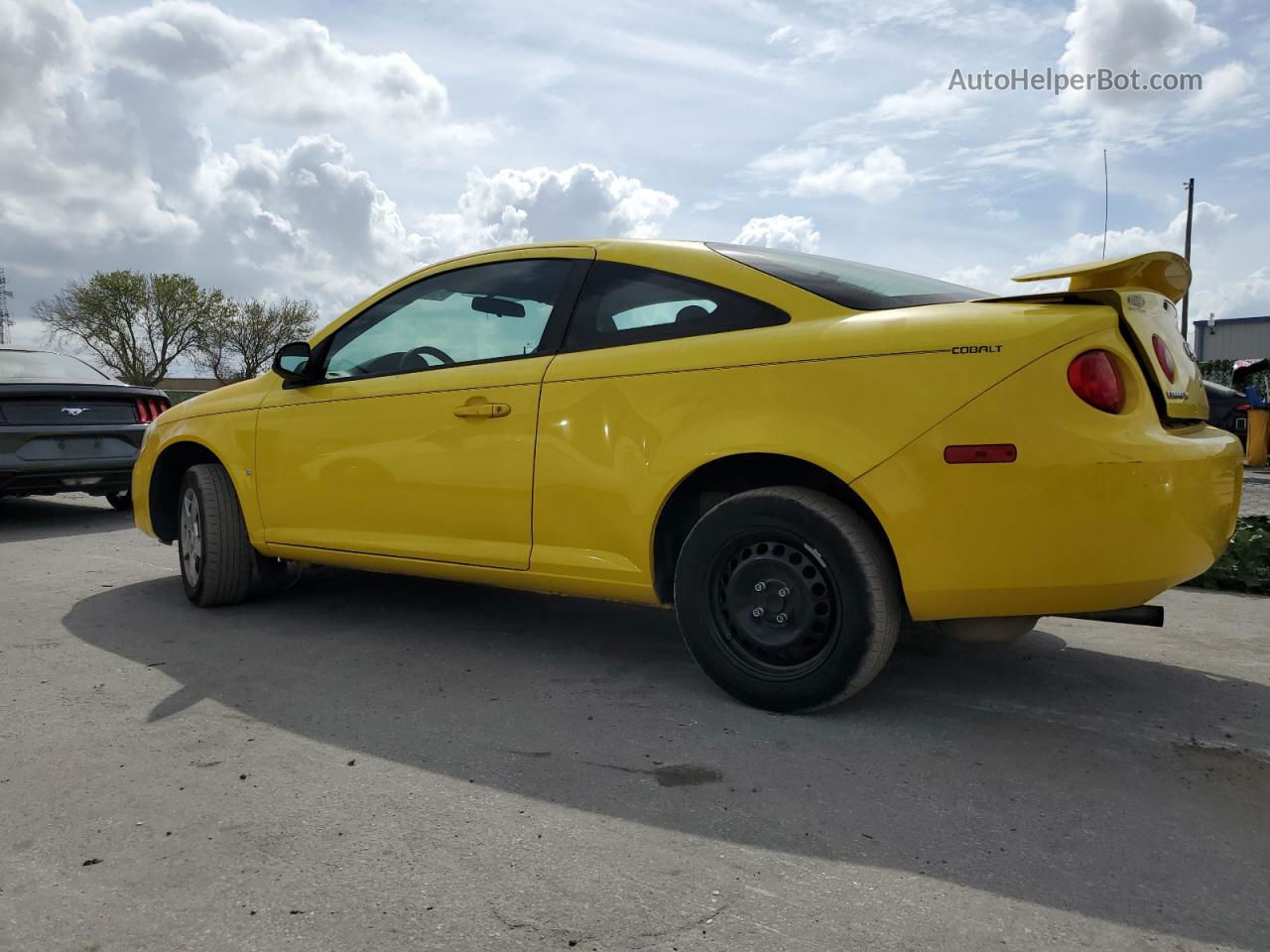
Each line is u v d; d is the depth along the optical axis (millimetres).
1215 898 1903
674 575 3141
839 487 2881
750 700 2982
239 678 3381
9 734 2834
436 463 3559
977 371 2551
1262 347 32188
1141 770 2549
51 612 4465
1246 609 4609
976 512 2545
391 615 4320
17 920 1833
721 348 2945
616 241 3412
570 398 3217
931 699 3113
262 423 4219
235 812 2291
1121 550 2473
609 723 2900
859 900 1889
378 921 1815
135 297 46812
